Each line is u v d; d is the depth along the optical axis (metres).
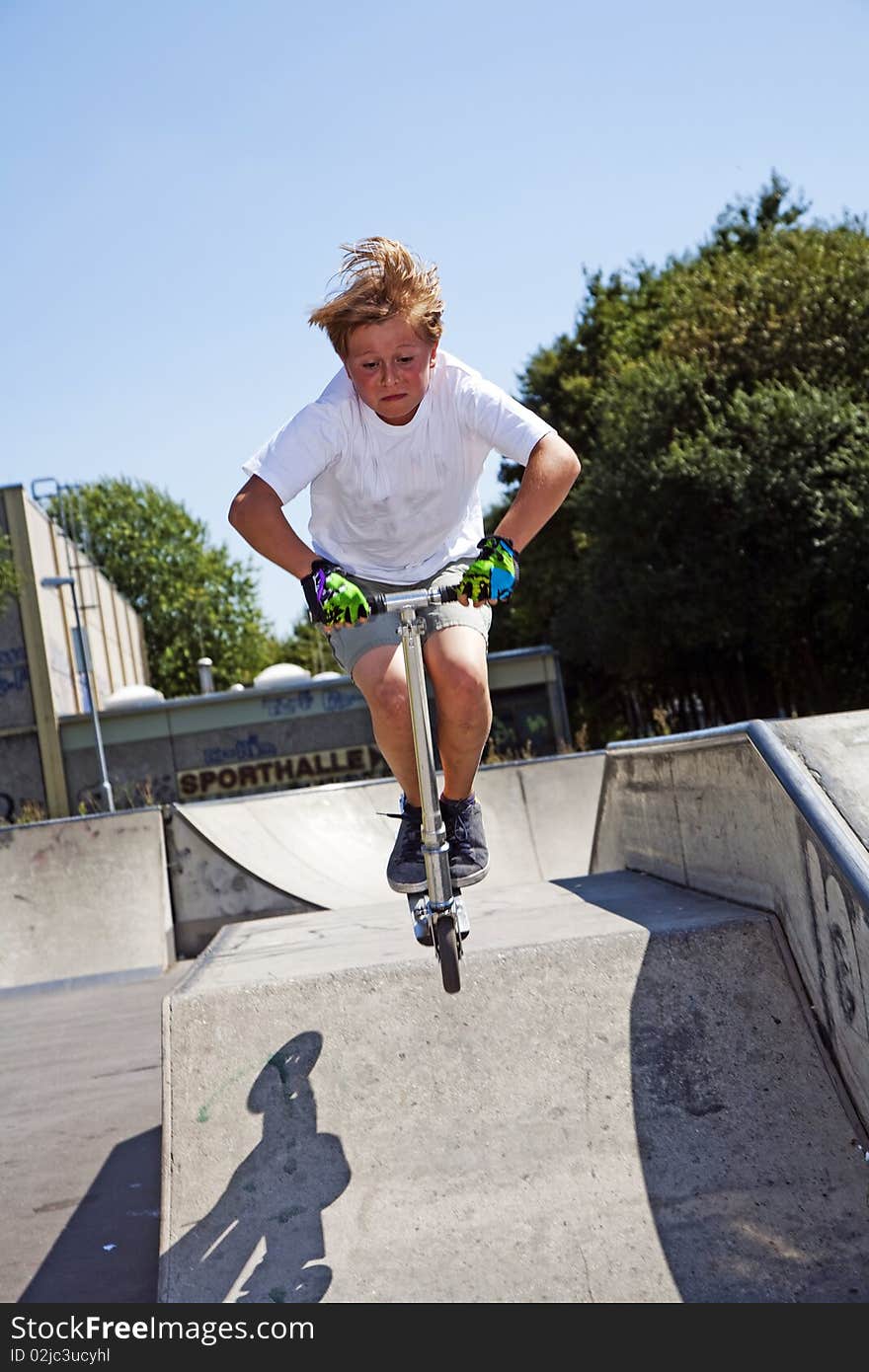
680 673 26.67
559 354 32.53
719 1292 2.39
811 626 22.59
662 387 23.62
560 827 10.19
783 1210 2.60
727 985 3.16
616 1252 2.54
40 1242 3.38
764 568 22.17
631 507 23.20
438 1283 2.50
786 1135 2.79
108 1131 4.41
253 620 56.31
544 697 28.53
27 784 29.86
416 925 3.00
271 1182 2.82
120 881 8.95
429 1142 2.88
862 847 2.76
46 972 8.37
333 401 2.87
